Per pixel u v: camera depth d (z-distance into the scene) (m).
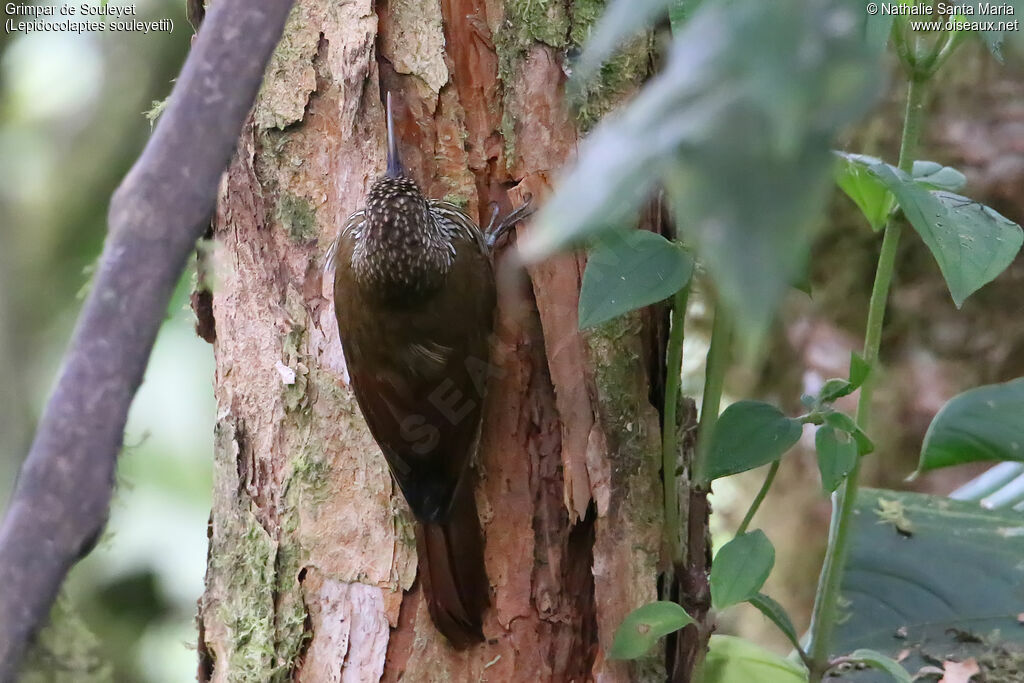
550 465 5.98
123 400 5.24
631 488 5.96
